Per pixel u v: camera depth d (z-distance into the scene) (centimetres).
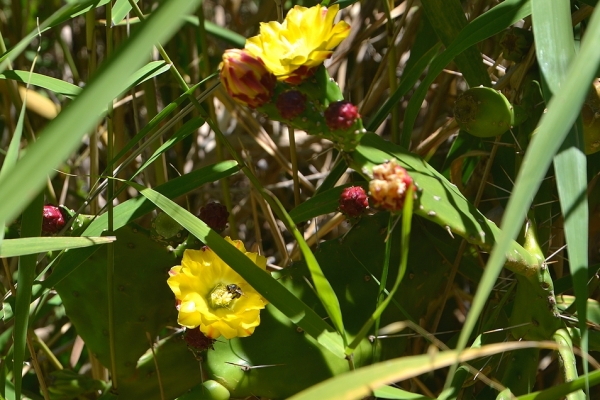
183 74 129
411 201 79
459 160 109
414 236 96
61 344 123
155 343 96
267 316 93
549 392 84
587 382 81
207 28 113
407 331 96
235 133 136
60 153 70
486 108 92
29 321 95
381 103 128
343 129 84
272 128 138
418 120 128
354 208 93
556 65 82
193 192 128
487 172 101
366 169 85
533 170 74
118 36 108
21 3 133
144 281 94
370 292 94
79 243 86
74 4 92
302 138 135
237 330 88
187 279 88
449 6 98
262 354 92
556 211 101
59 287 95
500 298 98
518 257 88
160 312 96
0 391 93
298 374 92
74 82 128
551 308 90
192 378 95
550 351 107
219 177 97
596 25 75
